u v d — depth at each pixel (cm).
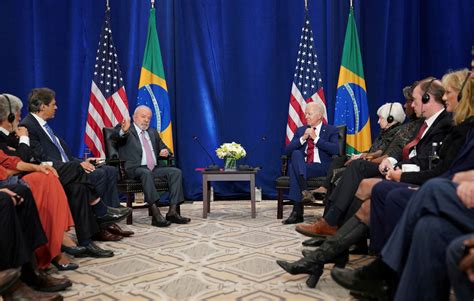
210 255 269
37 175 231
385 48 508
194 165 506
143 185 368
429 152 242
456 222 135
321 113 405
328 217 233
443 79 212
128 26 496
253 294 201
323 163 387
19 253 184
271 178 512
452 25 486
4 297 178
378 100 512
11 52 462
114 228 321
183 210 439
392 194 177
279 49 512
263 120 511
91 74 491
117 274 234
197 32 504
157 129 482
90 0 490
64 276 231
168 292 205
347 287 173
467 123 192
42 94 304
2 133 251
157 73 487
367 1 516
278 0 508
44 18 475
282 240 307
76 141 489
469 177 161
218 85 509
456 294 123
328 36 509
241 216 403
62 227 234
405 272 138
